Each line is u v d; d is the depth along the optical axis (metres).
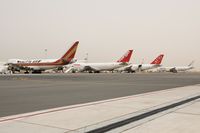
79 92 21.69
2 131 6.93
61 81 42.97
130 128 7.30
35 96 18.31
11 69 90.50
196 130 7.11
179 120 8.45
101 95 18.81
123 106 11.84
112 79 52.59
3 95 19.06
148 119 8.62
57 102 14.49
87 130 7.05
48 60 90.19
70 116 9.24
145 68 138.25
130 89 24.97
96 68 115.62
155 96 16.77
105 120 8.44
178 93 18.92
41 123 7.99
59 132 6.81
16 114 10.12
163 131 6.96
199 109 10.86
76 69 117.38
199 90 22.02
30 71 92.06
